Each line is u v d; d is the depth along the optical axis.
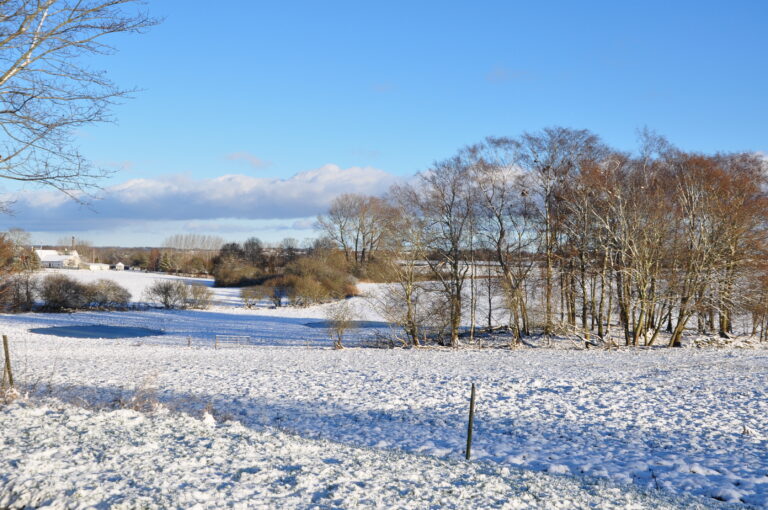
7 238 44.91
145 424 10.38
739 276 39.91
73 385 20.50
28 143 11.27
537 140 41.94
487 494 8.09
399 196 42.47
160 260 129.38
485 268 45.44
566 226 41.31
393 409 19.08
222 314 69.88
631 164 41.91
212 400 19.72
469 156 43.09
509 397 21.38
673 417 18.03
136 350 39.12
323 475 8.12
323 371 28.58
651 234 40.19
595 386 23.83
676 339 41.03
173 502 6.57
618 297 43.50
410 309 42.59
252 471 8.05
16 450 8.13
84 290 70.06
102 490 6.80
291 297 76.81
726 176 39.94
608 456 13.47
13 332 51.16
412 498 7.59
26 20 10.76
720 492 10.77
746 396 21.55
